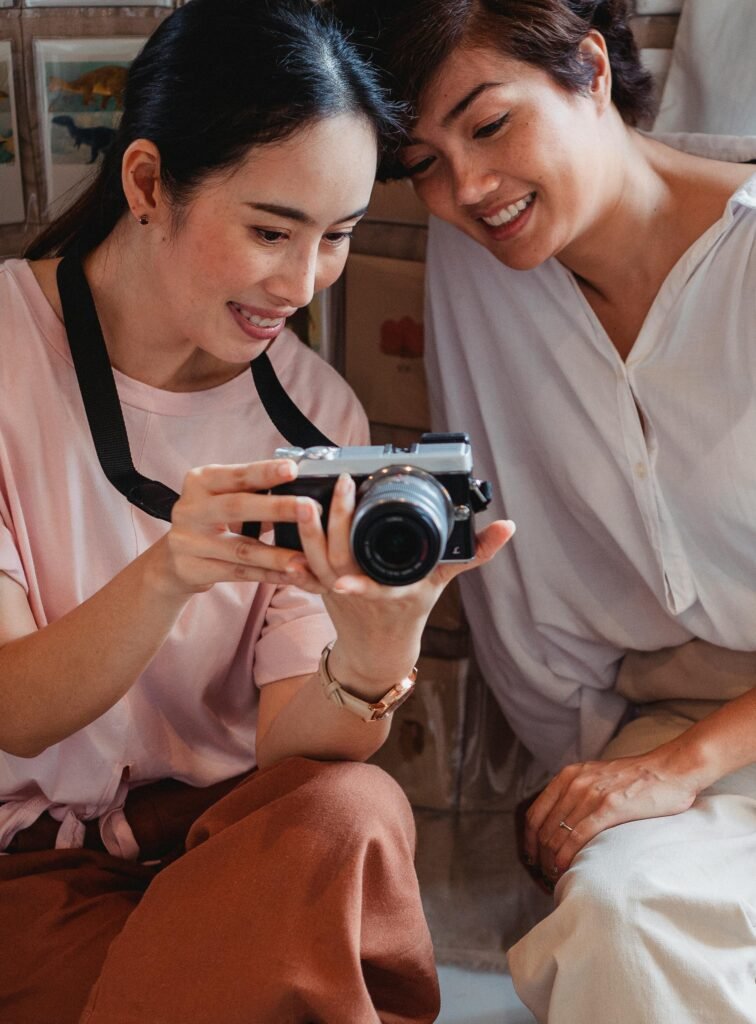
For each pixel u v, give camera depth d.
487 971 1.59
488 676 1.69
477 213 1.28
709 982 1.12
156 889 1.10
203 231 1.10
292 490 0.98
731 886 1.21
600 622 1.53
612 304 1.40
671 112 1.58
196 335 1.18
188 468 1.30
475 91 1.20
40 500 1.23
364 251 1.69
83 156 1.63
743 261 1.29
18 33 1.57
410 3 1.17
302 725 1.18
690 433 1.36
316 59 1.05
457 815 1.85
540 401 1.45
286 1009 1.04
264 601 1.35
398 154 1.27
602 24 1.30
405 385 1.73
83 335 1.22
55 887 1.21
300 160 1.06
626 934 1.14
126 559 1.27
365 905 1.09
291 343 1.38
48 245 1.29
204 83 1.07
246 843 1.08
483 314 1.47
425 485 0.93
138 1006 1.05
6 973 1.18
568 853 1.30
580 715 1.61
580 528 1.51
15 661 1.14
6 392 1.21
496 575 1.56
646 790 1.31
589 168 1.26
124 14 1.58
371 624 1.03
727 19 1.51
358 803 1.09
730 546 1.39
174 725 1.34
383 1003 1.16
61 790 1.29
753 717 1.34
